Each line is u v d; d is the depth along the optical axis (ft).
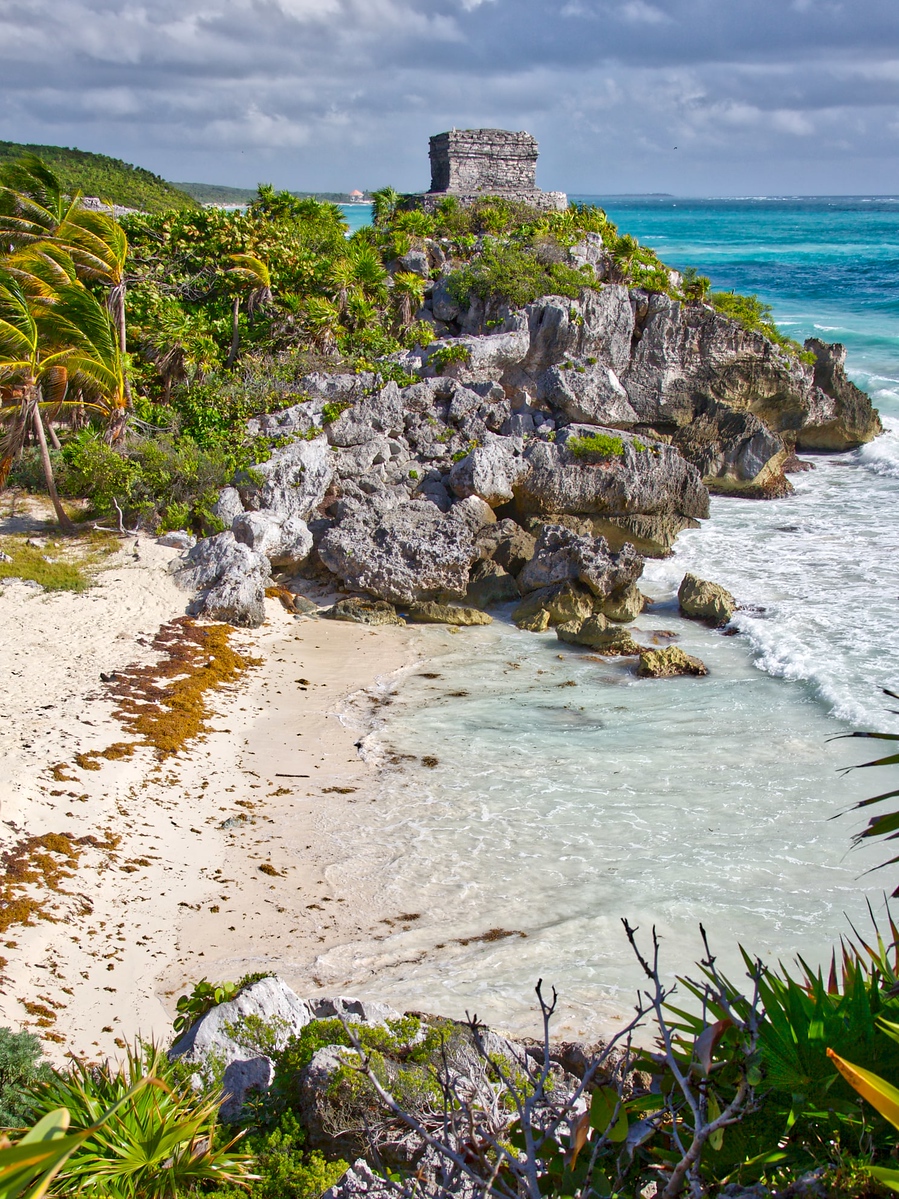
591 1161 14.85
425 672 95.40
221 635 99.04
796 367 167.84
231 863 62.64
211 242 168.66
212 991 38.60
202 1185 25.86
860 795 69.62
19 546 112.47
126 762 71.77
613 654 99.04
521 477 128.77
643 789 71.92
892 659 91.56
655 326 162.91
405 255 180.45
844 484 159.63
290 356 151.12
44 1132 10.18
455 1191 17.89
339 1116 28.50
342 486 124.47
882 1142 15.28
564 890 59.77
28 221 142.51
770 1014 16.38
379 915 57.57
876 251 486.38
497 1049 31.60
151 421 136.77
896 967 17.85
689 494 137.80
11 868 56.75
